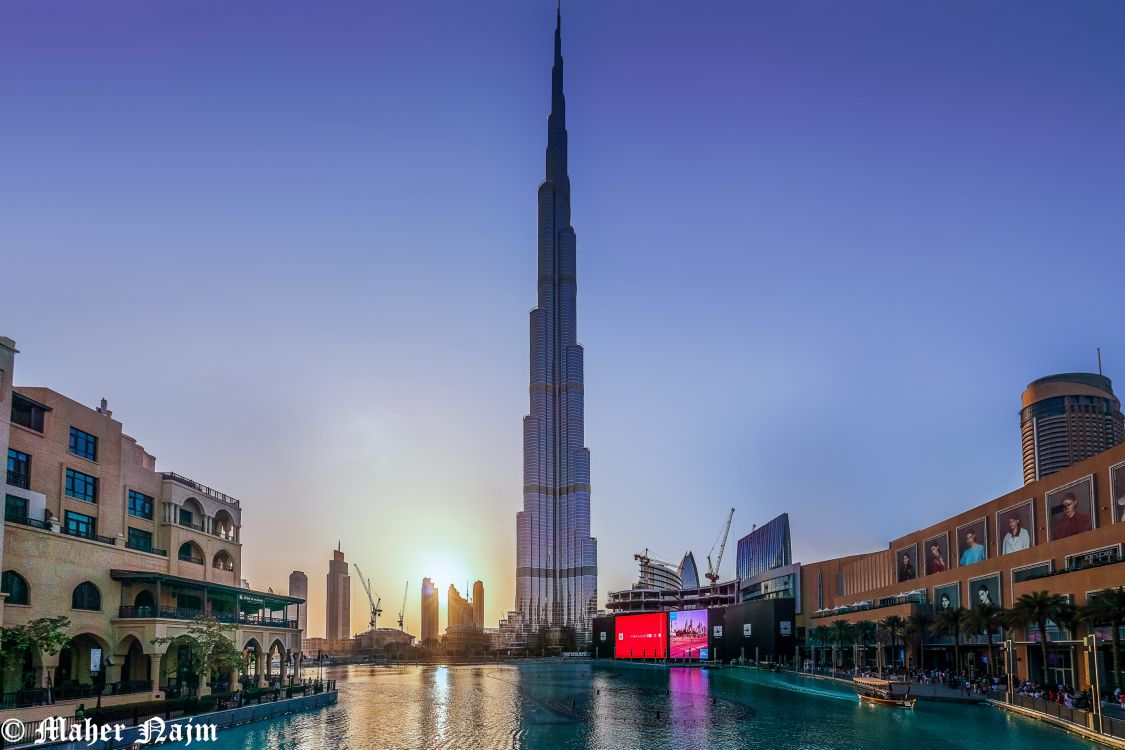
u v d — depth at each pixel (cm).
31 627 6494
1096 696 6500
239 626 9400
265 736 7275
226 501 10644
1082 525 9538
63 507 7525
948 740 6862
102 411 8719
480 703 11356
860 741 7038
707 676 18025
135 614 8000
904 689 9700
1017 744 6438
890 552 16400
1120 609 7300
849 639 15738
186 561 9475
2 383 6531
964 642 12119
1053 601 8581
